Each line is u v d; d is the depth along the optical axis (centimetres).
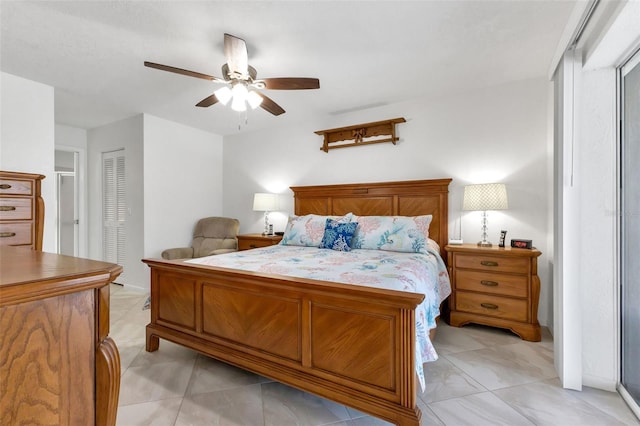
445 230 319
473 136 312
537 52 238
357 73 272
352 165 383
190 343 203
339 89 308
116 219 427
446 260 313
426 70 268
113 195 431
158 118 401
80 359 63
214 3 180
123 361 214
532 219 284
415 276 189
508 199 295
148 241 391
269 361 174
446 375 195
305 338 161
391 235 289
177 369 204
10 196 248
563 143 183
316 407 165
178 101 343
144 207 387
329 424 152
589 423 151
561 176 186
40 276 58
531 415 157
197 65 256
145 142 387
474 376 194
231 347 187
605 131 178
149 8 185
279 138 441
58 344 59
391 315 140
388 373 140
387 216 329
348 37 215
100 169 445
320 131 392
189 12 188
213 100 264
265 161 454
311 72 269
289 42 221
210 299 198
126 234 409
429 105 334
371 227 303
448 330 271
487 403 167
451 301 282
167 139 412
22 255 90
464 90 313
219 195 490
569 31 170
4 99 273
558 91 192
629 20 137
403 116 347
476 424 151
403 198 341
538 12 189
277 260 235
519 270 254
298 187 409
